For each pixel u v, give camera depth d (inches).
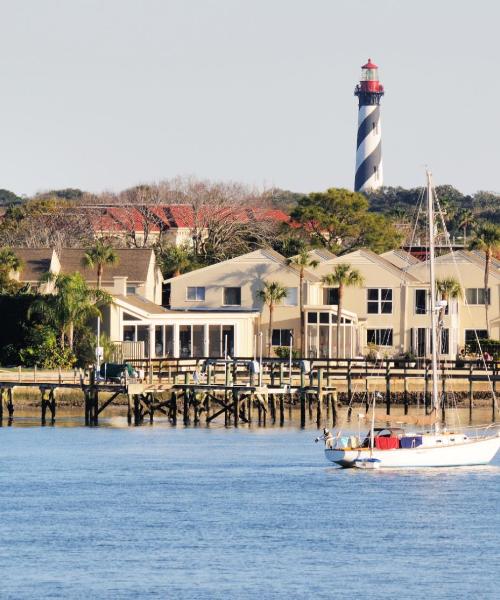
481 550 6594.5
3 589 5871.1
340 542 6761.8
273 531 7003.0
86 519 7288.4
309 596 5787.4
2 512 7475.4
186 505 7691.9
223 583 5974.4
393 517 7352.4
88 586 5915.4
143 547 6638.8
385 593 5836.6
